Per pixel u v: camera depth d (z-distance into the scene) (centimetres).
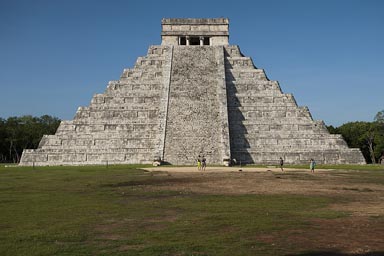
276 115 5809
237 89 6072
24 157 5425
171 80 5975
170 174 3466
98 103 5906
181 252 1023
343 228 1300
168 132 5291
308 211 1609
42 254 1005
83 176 3266
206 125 5347
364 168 4553
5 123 10712
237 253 1016
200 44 7262
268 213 1562
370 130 9231
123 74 6250
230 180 2923
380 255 1006
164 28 7238
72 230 1267
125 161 5409
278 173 3634
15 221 1408
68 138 5575
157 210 1633
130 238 1166
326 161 5425
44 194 2134
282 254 1013
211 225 1343
